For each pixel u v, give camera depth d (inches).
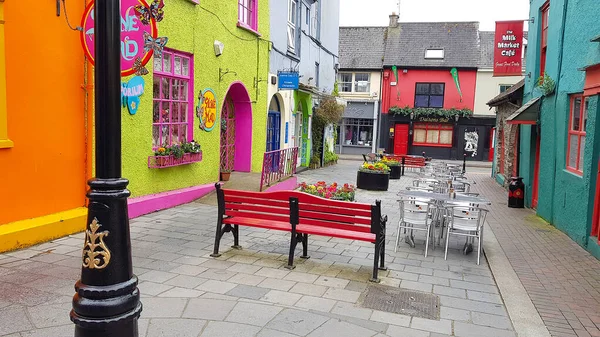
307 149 768.9
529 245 297.3
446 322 167.2
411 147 1254.3
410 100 1245.1
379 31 1332.4
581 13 319.3
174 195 345.7
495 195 561.0
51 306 158.7
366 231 211.5
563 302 195.9
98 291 94.4
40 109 237.8
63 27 248.5
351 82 1289.4
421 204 305.9
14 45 221.6
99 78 95.3
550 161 381.4
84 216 260.8
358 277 212.8
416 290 200.4
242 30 453.1
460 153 1225.4
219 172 434.0
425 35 1282.0
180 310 163.5
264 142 530.9
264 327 153.3
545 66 430.9
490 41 1258.0
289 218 226.5
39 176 239.5
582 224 294.0
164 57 334.6
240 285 192.9
